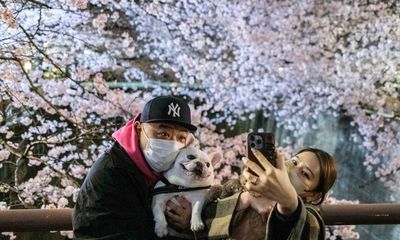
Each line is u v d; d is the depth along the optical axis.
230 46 12.01
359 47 11.88
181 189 2.14
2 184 5.85
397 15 11.18
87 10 7.07
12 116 6.37
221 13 11.05
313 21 11.83
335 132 13.86
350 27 11.77
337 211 2.96
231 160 9.66
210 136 9.67
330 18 11.95
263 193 1.90
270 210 2.04
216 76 11.22
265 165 1.90
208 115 13.37
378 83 11.90
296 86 12.91
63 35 6.61
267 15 11.83
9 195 6.25
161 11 8.36
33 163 6.32
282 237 1.98
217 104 12.23
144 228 2.11
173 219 2.15
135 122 2.18
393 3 11.50
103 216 2.04
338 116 13.81
